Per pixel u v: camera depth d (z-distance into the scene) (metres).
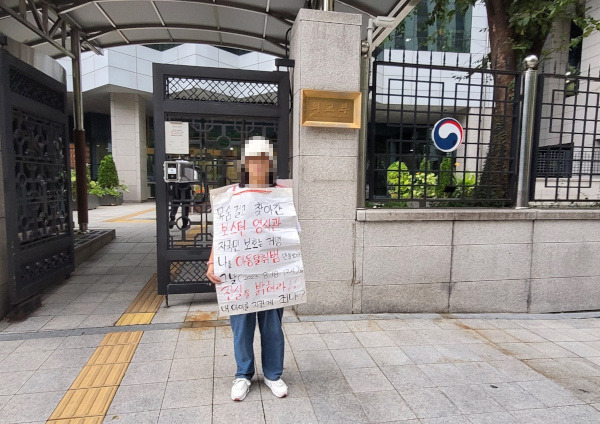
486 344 3.48
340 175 3.86
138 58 17.98
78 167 7.38
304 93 3.67
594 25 6.54
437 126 4.13
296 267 2.53
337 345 3.35
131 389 2.62
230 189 2.52
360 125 3.79
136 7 5.85
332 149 3.83
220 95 4.04
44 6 5.55
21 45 4.46
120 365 2.93
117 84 17.30
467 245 4.16
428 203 4.52
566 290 4.41
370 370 2.95
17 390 2.59
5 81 3.60
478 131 4.32
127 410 2.40
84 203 7.48
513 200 4.42
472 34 13.92
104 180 17.30
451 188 4.33
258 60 18.27
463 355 3.24
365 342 3.42
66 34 6.52
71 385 2.66
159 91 3.90
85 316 3.88
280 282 2.49
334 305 4.00
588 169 4.86
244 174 2.52
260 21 6.05
